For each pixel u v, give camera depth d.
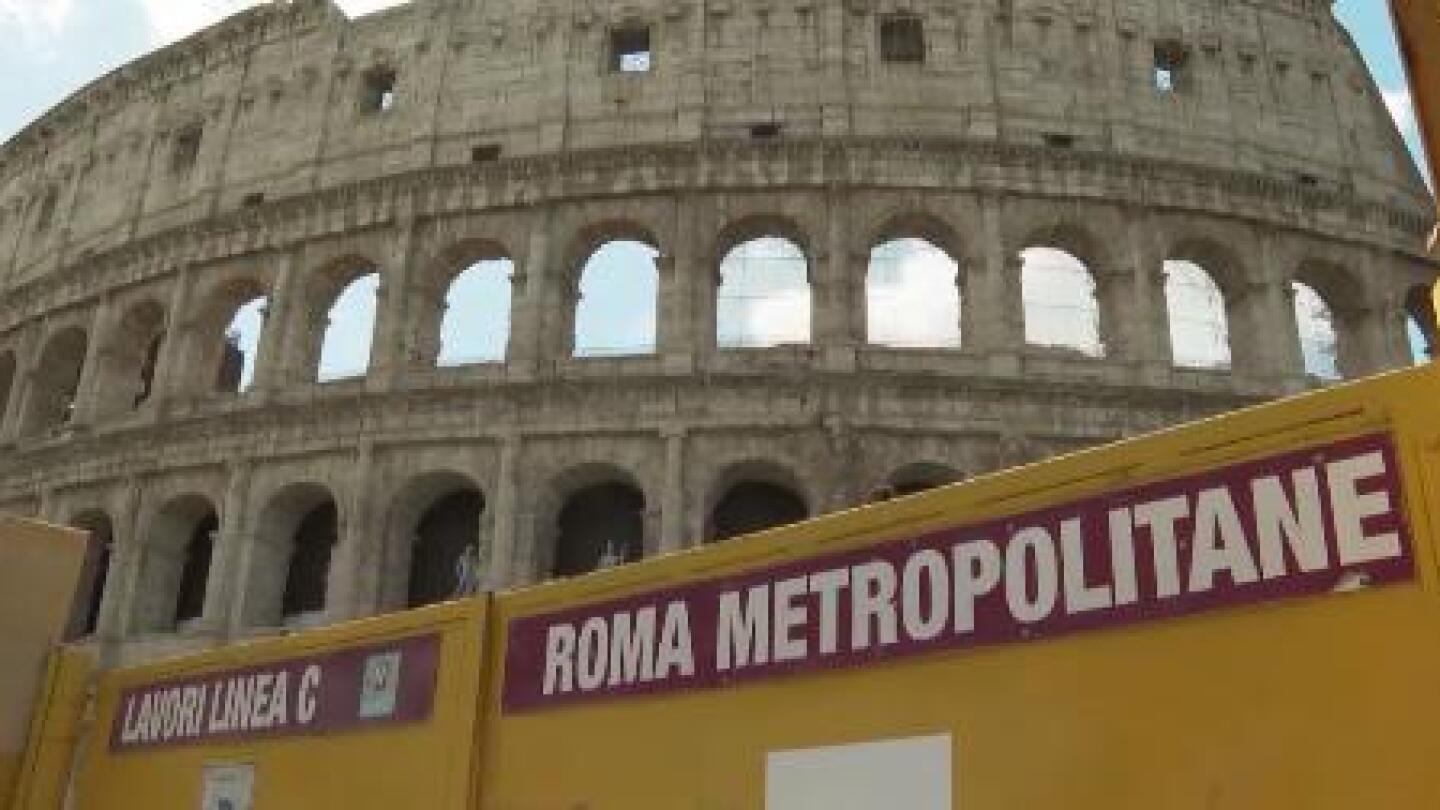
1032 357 53.47
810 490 50.75
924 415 51.69
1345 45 66.56
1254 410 7.88
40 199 76.69
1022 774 8.41
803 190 56.81
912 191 56.56
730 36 60.53
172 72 72.38
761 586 10.59
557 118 60.22
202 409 60.06
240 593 54.47
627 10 62.22
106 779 16.72
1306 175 61.34
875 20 60.72
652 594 11.48
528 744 11.99
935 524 9.50
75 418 64.12
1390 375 7.29
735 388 52.25
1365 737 6.88
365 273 62.31
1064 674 8.38
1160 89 60.97
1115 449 8.55
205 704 15.63
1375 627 6.98
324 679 14.26
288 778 14.08
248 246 63.03
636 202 57.69
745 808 10.09
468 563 52.81
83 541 18.94
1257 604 7.53
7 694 17.44
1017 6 61.03
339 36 66.88
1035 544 8.80
